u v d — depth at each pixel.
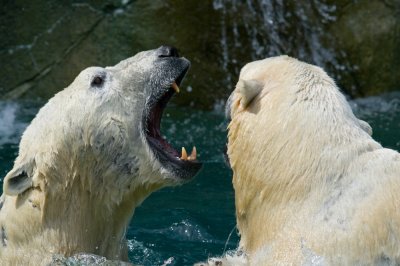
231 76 23.86
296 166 9.33
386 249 8.55
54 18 23.73
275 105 9.71
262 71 10.18
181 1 23.39
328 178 9.16
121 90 11.58
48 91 23.69
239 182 10.00
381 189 8.88
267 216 9.45
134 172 11.61
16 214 11.20
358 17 24.00
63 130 11.20
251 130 9.83
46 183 11.08
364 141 9.45
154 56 12.04
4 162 18.70
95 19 23.55
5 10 23.86
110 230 11.73
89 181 11.36
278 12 24.00
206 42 23.69
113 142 11.43
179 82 12.35
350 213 8.84
